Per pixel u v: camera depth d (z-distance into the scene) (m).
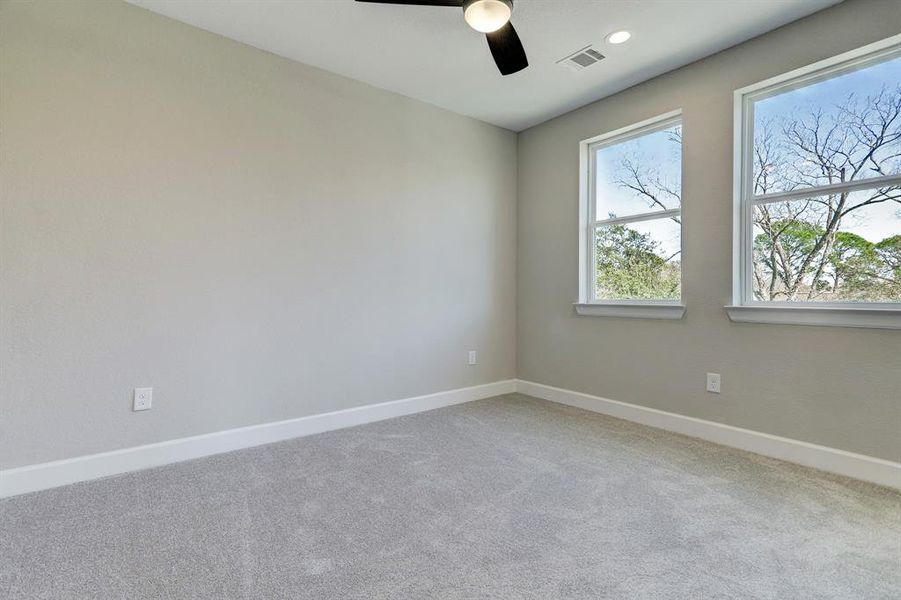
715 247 2.68
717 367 2.68
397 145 3.23
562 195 3.62
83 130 2.11
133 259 2.24
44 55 2.02
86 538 1.62
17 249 1.97
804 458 2.32
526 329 3.94
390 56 2.71
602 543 1.60
